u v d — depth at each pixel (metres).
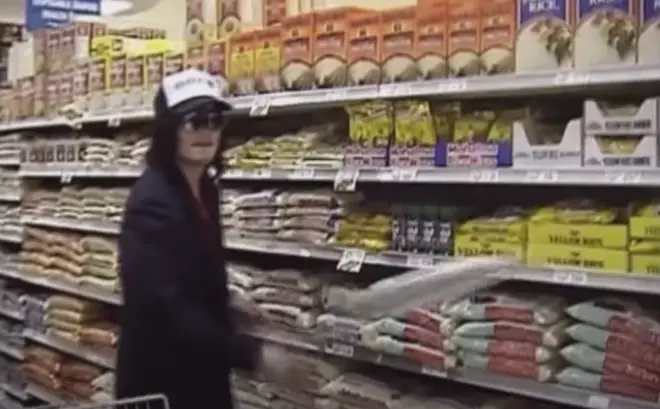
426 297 2.86
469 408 2.93
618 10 2.31
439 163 2.82
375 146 3.02
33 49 5.39
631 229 2.36
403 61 2.89
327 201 3.29
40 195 5.39
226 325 2.94
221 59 3.61
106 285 4.70
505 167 2.62
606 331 2.43
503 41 2.59
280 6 3.43
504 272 2.63
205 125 2.79
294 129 3.75
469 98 2.94
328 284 3.36
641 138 2.31
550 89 2.61
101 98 4.53
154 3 6.85
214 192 2.98
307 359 3.35
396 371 3.36
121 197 4.59
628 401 2.35
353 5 3.21
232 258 3.90
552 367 2.56
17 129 5.66
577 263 2.47
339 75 3.10
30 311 5.55
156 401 2.49
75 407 2.06
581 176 2.41
